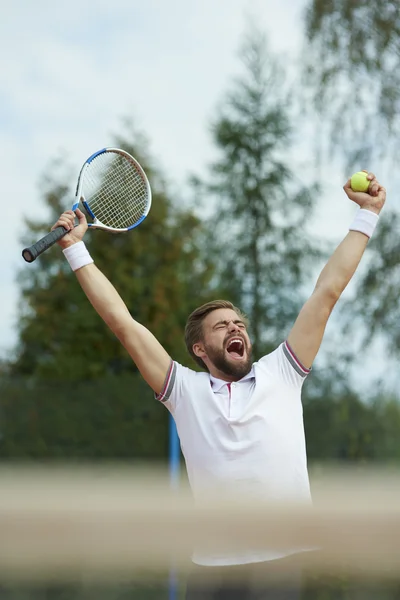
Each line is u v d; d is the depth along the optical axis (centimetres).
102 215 391
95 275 299
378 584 89
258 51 2241
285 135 2220
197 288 2072
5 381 1432
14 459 1419
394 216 1495
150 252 1912
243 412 258
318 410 1523
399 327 1482
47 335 1914
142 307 1866
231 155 2227
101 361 1856
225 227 2231
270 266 2217
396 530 90
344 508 95
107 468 1405
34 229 2138
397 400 1523
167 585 88
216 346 282
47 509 94
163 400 272
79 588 84
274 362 273
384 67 1495
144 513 91
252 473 253
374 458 1514
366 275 1494
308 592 92
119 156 395
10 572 83
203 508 94
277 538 92
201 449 259
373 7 1490
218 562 108
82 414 1438
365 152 1510
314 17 1515
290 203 2220
